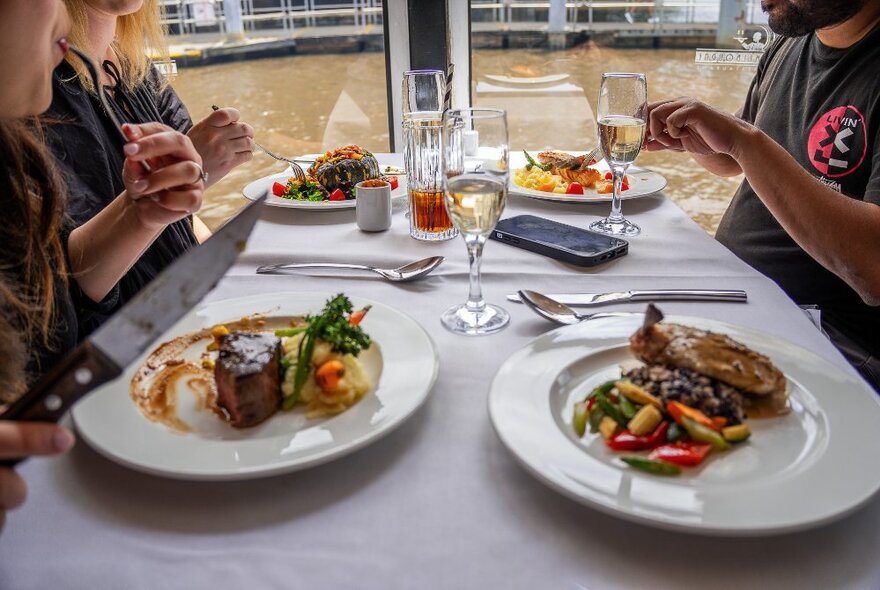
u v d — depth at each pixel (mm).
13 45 806
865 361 1354
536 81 3000
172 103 1893
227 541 610
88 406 750
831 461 654
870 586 561
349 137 3232
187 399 797
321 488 674
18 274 1036
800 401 764
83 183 1416
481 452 726
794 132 1679
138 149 1036
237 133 1535
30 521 629
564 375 813
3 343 878
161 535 617
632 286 1120
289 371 787
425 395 767
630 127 1334
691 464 666
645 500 604
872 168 1474
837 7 1478
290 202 1532
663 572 577
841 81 1573
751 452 689
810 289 1615
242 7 3230
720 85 3059
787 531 567
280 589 562
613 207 1439
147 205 1156
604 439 718
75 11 1440
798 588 561
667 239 1329
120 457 663
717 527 564
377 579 571
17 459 564
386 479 686
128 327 602
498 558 591
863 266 1316
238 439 729
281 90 3355
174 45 3391
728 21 2936
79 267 1208
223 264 702
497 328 978
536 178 1688
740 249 1754
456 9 2637
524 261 1233
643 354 791
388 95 2797
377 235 1402
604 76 1360
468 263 1230
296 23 3236
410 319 939
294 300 1022
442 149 971
